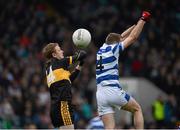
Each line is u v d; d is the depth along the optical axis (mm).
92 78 54594
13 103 46844
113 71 26172
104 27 64062
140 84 52250
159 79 56500
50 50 26484
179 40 63812
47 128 44969
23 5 64750
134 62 57906
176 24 67000
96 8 68188
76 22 66438
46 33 61062
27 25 61938
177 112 50750
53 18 65812
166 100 51750
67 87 26031
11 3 64750
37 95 48250
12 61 55062
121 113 45406
